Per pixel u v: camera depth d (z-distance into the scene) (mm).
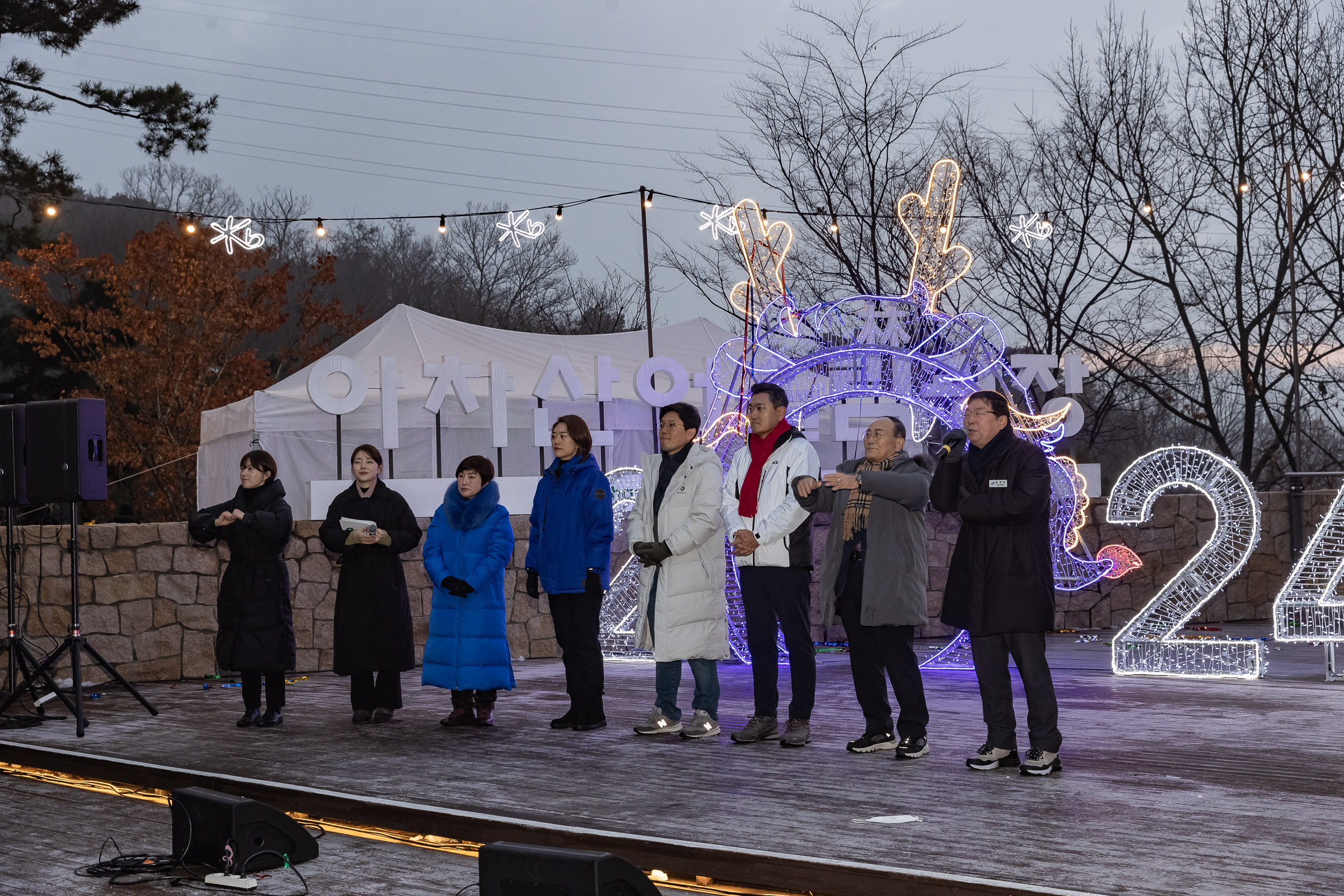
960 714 7418
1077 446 27250
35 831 5027
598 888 3338
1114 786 5258
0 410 7738
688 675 9773
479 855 3568
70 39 19125
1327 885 3727
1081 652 11141
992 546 5559
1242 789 5188
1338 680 8930
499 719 7605
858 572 6078
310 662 10531
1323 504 14359
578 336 20609
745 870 4090
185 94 19844
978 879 3775
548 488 7215
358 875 4289
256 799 5410
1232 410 26875
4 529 9648
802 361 10148
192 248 24406
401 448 15883
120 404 24641
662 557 6625
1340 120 23922
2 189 21125
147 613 9961
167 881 4254
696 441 6973
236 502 7480
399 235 42594
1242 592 13906
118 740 6902
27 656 7621
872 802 4965
